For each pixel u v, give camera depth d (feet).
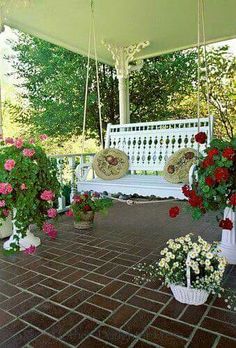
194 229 10.28
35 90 24.17
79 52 15.98
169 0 10.60
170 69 21.02
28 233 8.80
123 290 6.17
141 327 4.94
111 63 17.61
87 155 13.44
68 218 12.00
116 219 11.81
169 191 9.68
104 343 4.58
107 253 8.23
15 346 4.55
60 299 5.86
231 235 7.41
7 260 7.84
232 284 6.33
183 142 11.78
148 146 12.56
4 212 7.84
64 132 23.45
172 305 5.57
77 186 11.48
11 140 8.22
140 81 21.76
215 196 6.71
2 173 7.63
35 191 7.87
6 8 10.85
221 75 18.44
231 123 18.65
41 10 11.10
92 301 5.77
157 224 11.01
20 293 6.12
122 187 10.52
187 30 13.34
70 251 8.41
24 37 23.70
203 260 5.57
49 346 4.54
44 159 8.45
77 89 22.41
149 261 7.64
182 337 4.68
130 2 10.67
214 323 5.01
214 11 11.51
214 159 6.70
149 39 14.38
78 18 11.94
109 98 22.44
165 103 21.56
